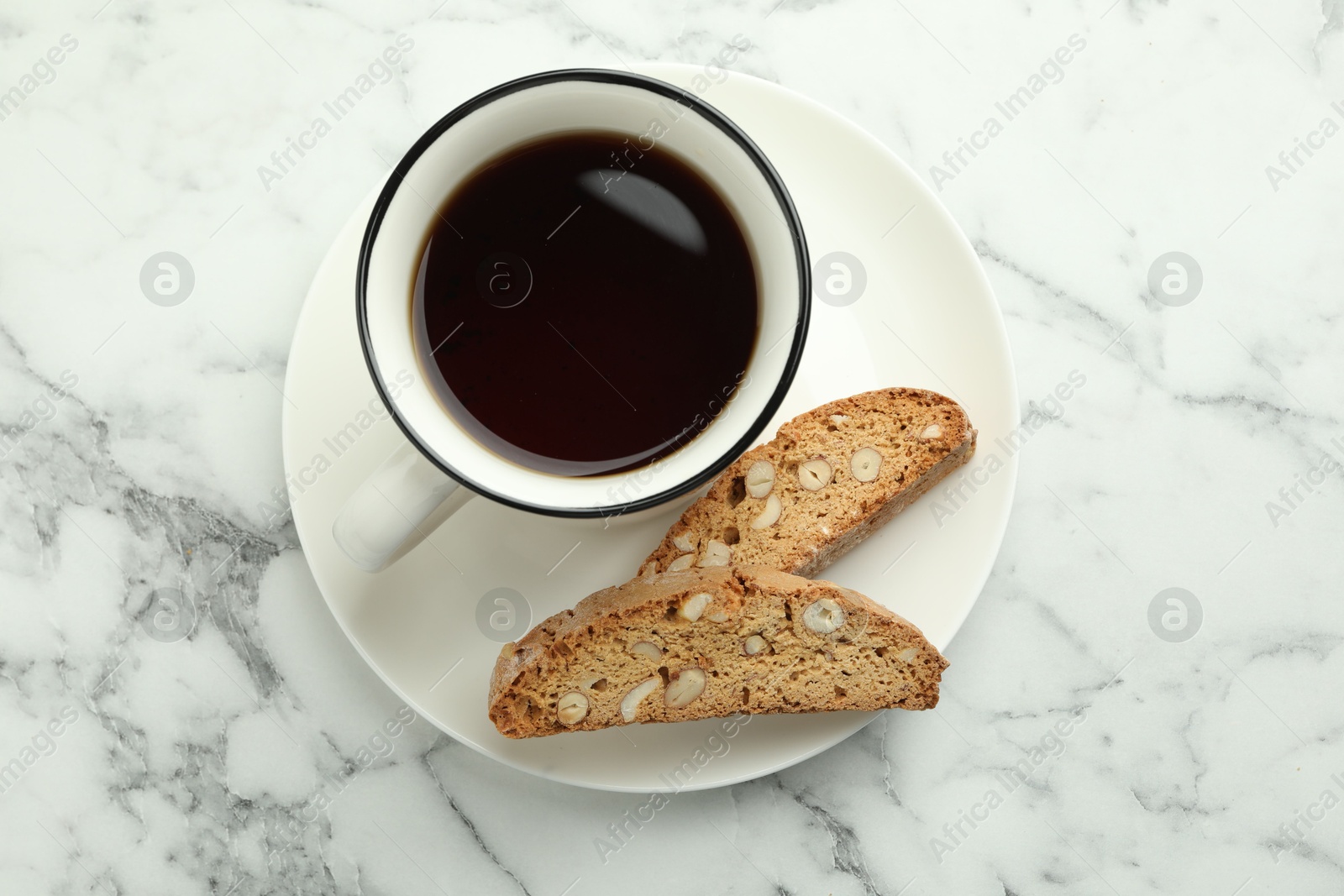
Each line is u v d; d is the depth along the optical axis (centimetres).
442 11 38
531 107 30
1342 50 39
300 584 38
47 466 38
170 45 38
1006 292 39
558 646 33
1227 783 38
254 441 38
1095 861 38
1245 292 39
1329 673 38
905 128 39
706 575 34
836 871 38
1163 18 39
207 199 38
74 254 38
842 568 35
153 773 38
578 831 37
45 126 38
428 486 30
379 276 30
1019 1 39
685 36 39
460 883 37
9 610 38
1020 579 38
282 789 38
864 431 35
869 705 34
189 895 38
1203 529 38
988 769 38
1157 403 39
